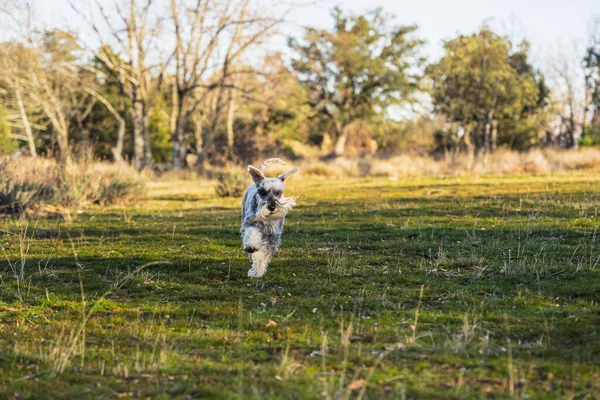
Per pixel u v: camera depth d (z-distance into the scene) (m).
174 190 28.39
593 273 8.84
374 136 77.00
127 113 57.22
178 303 8.21
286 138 68.19
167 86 53.41
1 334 7.06
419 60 61.94
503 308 7.49
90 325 7.30
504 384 5.23
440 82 41.97
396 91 60.00
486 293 8.19
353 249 11.49
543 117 52.31
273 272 9.71
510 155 36.62
